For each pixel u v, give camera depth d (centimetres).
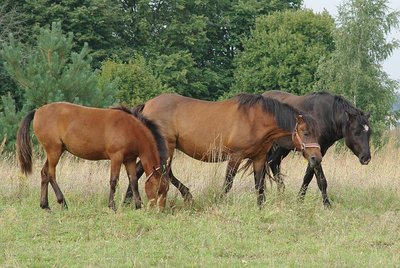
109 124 1306
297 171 1753
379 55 4134
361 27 4072
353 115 1449
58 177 1540
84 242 1095
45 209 1306
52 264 973
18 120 2388
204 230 1166
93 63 4788
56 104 1338
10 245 1072
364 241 1125
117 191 1415
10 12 4500
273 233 1171
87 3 4869
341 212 1360
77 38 4784
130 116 1323
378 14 4091
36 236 1127
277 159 1559
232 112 1385
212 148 1388
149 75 4397
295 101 1527
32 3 4697
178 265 977
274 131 1359
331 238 1147
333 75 4159
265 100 1366
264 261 1003
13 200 1414
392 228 1203
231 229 1170
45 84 2422
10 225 1172
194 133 1404
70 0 4812
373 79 4100
